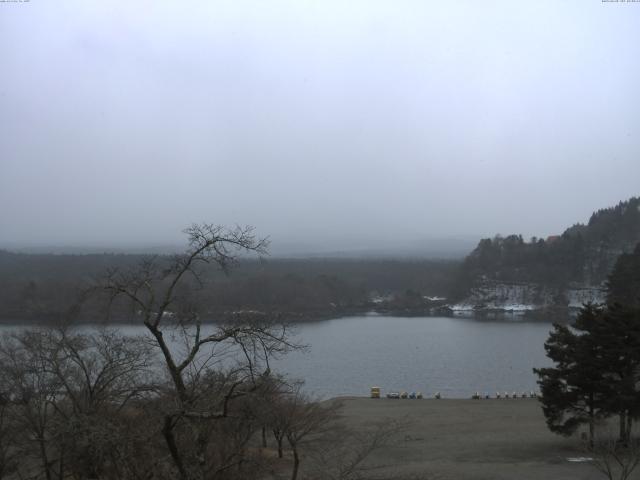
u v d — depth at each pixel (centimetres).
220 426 1592
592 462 2506
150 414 1509
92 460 1636
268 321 1485
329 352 8588
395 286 19138
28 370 2119
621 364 2758
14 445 2297
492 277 17300
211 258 1320
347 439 2995
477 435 3409
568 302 15200
